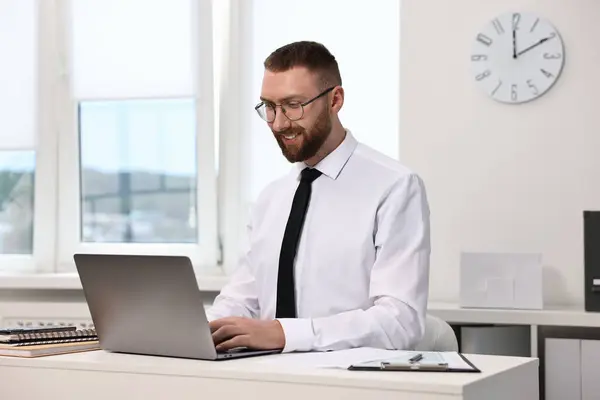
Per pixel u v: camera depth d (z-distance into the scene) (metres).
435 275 4.13
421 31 4.17
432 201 4.14
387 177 2.64
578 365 3.52
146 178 4.73
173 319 2.08
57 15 4.80
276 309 2.67
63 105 4.80
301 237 2.69
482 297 3.73
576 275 3.96
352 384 1.77
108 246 4.76
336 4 4.39
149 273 2.08
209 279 4.26
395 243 2.54
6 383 2.15
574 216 3.96
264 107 2.60
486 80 4.07
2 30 4.87
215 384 1.89
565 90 3.98
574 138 3.96
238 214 4.54
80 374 2.05
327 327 2.28
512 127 4.04
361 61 4.36
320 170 2.72
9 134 4.85
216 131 4.61
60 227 4.81
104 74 4.70
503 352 3.74
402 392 1.73
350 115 4.37
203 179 4.58
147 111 4.71
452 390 1.69
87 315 4.36
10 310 4.44
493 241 4.06
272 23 4.49
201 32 4.56
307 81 2.52
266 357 2.12
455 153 4.11
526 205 4.02
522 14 4.02
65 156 4.80
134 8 4.66
